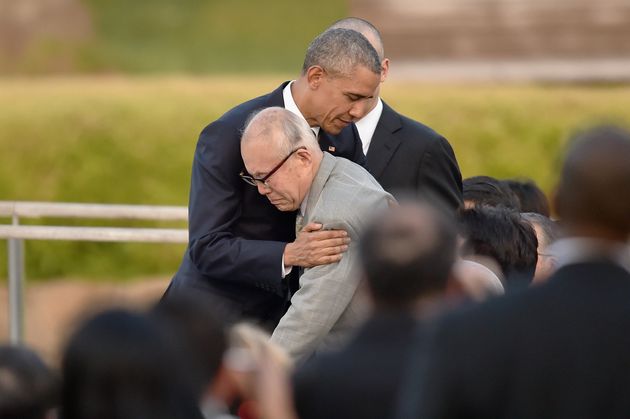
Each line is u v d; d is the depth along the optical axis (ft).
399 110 105.91
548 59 189.26
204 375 29.19
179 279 49.42
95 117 108.47
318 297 42.50
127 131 107.86
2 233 61.21
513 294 27.84
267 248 45.32
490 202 52.70
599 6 187.93
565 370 27.02
